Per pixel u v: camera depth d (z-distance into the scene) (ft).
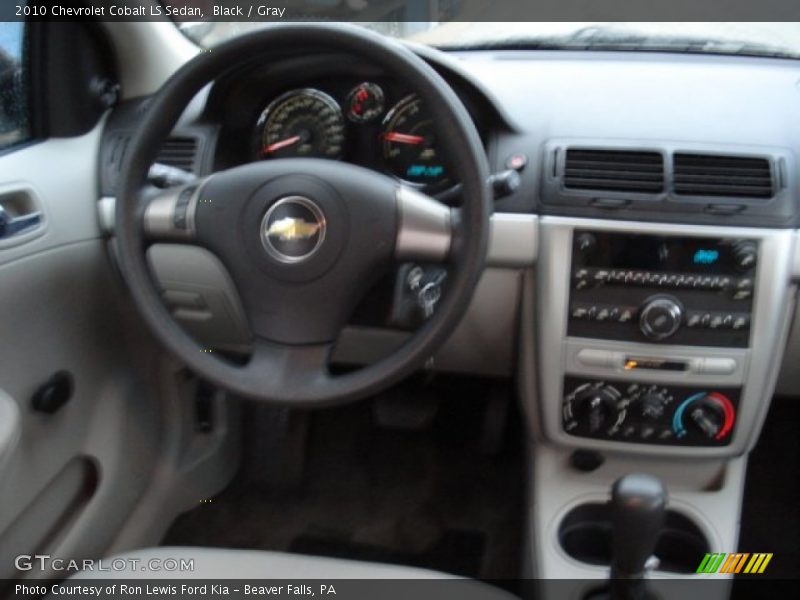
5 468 3.42
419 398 5.57
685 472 4.54
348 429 6.23
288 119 4.32
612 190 3.92
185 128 4.36
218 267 4.41
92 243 4.44
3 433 3.37
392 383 3.35
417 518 5.63
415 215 3.26
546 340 4.10
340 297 3.37
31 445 3.97
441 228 3.27
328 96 4.21
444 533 5.50
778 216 3.81
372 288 3.67
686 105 4.09
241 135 4.44
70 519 4.42
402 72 3.18
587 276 3.97
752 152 3.88
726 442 4.16
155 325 3.48
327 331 3.43
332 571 3.17
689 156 3.91
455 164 3.19
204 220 3.43
